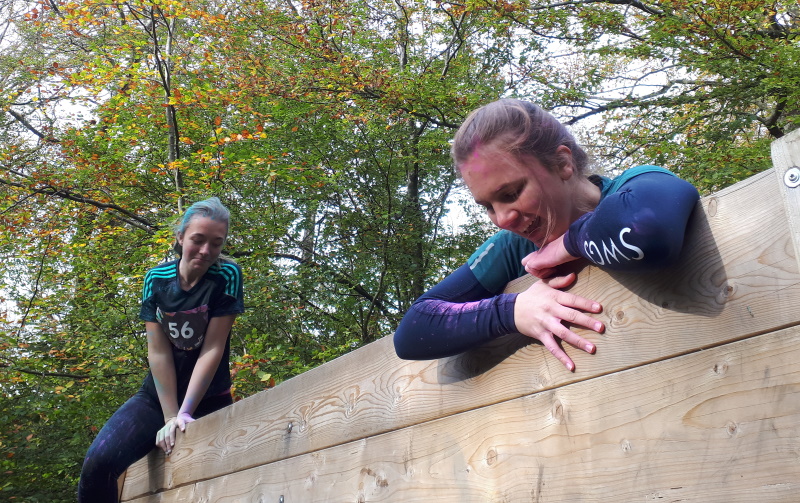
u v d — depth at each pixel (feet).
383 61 39.96
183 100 29.94
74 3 30.22
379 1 45.37
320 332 39.14
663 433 4.49
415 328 5.96
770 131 34.81
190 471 10.51
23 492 31.60
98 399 29.22
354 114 37.52
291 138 36.91
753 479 3.96
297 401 8.67
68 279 34.32
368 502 7.23
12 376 29.63
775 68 30.14
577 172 5.17
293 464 8.54
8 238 31.78
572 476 5.09
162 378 11.31
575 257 5.01
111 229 34.88
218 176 29.12
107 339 29.86
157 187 36.60
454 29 43.37
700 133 33.88
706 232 4.37
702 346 4.33
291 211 38.68
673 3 31.50
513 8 35.40
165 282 11.28
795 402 3.81
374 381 7.41
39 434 31.35
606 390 4.91
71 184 34.09
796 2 31.78
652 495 4.51
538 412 5.45
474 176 4.99
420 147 41.47
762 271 4.03
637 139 35.35
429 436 6.55
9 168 34.09
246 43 35.83
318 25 36.06
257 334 27.91
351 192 43.19
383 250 42.09
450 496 6.21
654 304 4.62
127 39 33.47
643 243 4.17
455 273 6.23
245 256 33.32
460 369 6.30
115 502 11.73
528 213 4.97
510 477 5.63
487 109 5.05
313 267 39.93
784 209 3.93
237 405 9.84
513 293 5.67
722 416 4.17
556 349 5.21
